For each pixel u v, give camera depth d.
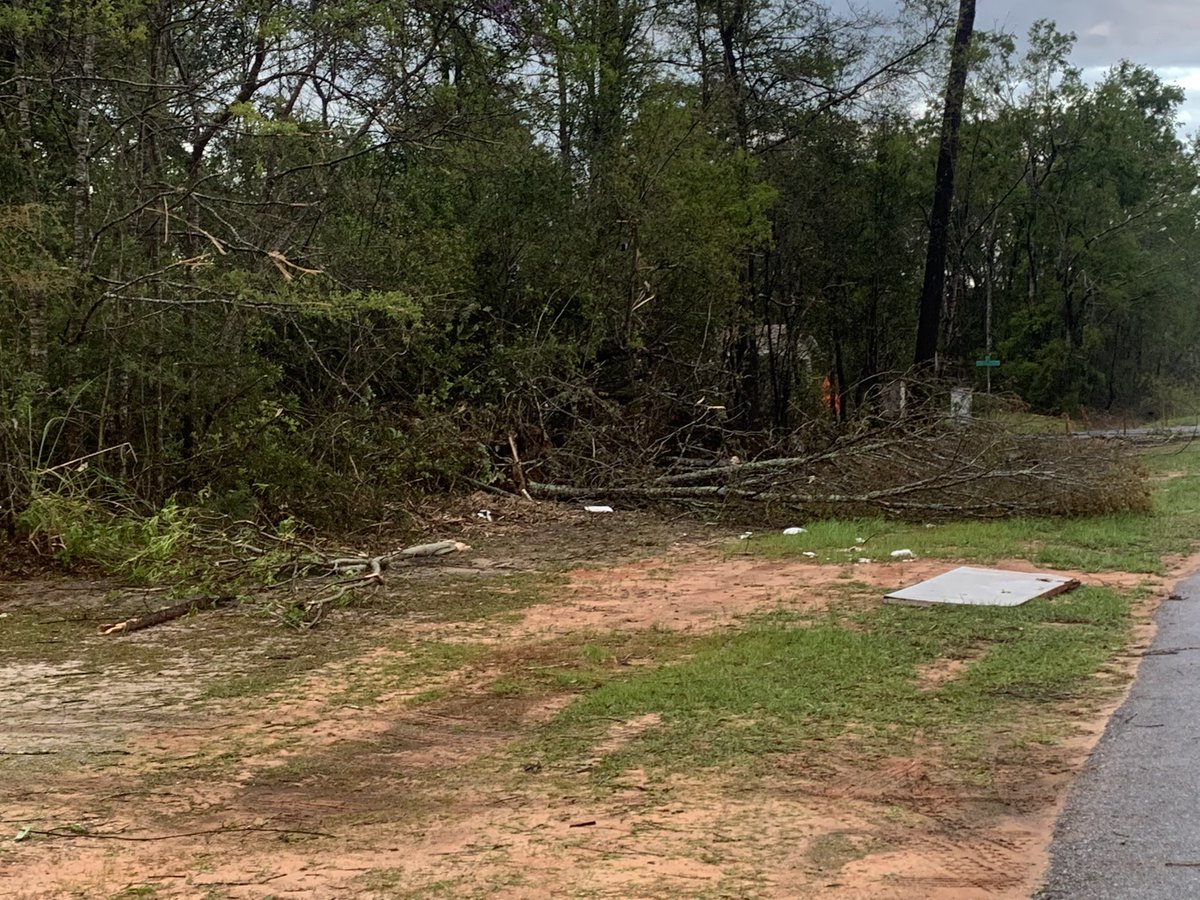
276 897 3.54
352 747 5.23
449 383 15.11
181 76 13.73
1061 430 14.47
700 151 20.03
